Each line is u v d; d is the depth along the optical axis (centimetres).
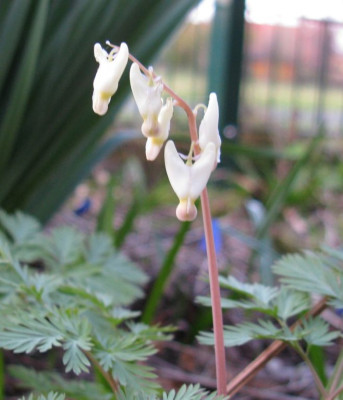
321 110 88
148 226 58
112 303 26
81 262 30
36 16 31
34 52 30
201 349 37
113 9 33
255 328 22
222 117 74
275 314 22
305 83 87
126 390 19
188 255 50
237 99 74
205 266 47
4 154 33
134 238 54
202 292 42
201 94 83
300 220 62
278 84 86
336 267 24
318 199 70
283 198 42
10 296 24
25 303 24
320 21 86
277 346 22
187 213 18
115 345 21
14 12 30
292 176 42
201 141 19
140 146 80
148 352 21
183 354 36
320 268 24
